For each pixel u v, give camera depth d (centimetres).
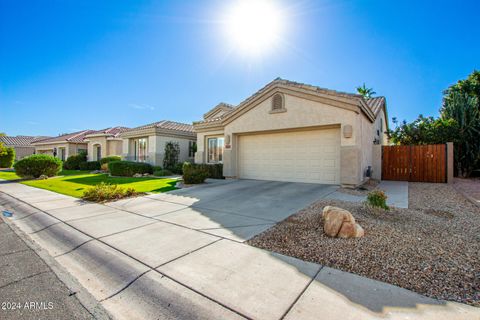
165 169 1970
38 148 3703
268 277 330
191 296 295
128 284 333
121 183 1352
